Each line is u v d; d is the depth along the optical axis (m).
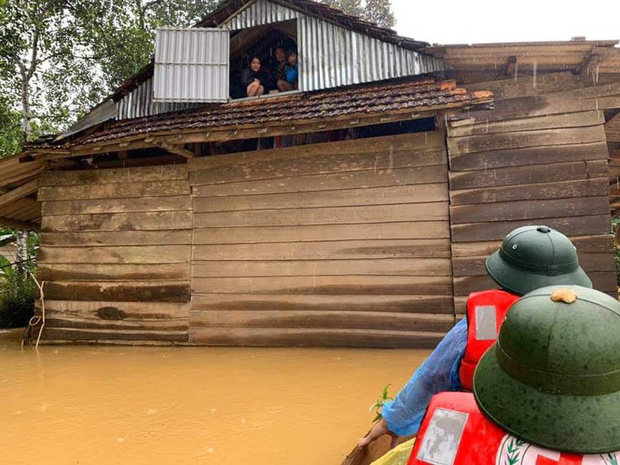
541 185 5.97
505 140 6.12
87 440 3.52
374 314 6.53
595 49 5.57
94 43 16.08
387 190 6.58
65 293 7.78
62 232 7.88
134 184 7.64
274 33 8.62
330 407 4.03
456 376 1.77
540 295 1.05
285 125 6.51
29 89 15.88
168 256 7.41
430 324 6.32
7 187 8.72
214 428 3.66
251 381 4.96
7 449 3.39
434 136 6.45
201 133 6.79
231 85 8.97
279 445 3.28
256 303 6.98
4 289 11.93
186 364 5.91
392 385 4.60
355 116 6.16
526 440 0.96
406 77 7.09
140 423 3.84
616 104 5.83
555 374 0.94
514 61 6.02
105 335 7.54
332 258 6.73
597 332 0.94
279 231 6.97
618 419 0.91
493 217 6.10
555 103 6.01
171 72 7.74
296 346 6.76
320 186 6.84
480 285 6.09
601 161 5.81
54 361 6.39
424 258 6.39
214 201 7.29
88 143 7.22
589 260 5.71
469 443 1.08
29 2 14.17
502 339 1.06
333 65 7.41
